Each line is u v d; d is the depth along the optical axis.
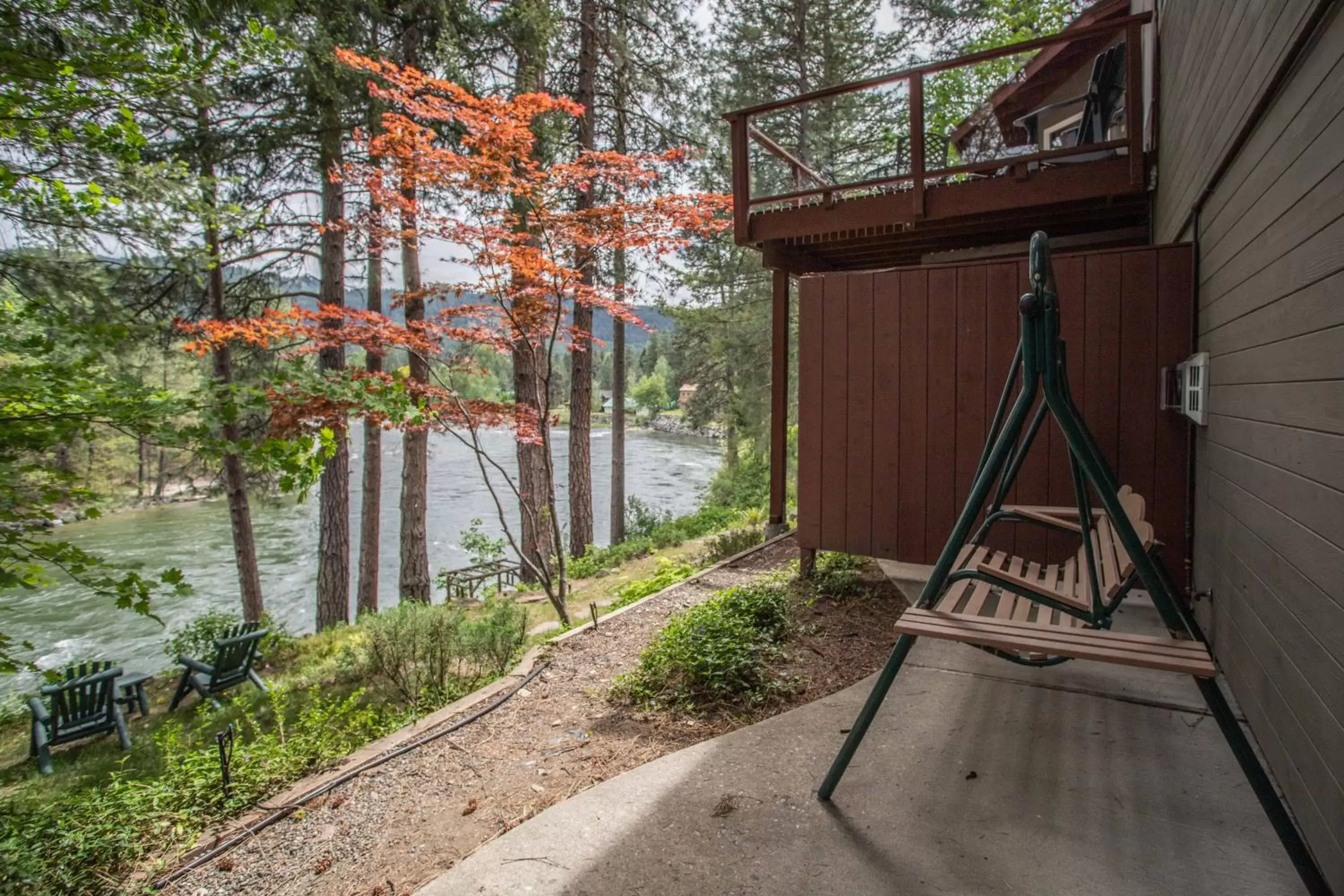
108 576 2.12
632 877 1.82
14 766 4.93
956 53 13.95
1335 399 1.53
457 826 2.19
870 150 9.06
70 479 2.13
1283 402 1.90
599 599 7.54
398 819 2.28
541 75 9.20
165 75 2.90
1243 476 2.33
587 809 2.16
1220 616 2.72
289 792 2.52
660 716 2.82
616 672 3.40
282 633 8.30
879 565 4.71
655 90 11.81
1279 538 1.94
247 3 3.63
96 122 3.00
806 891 1.70
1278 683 1.94
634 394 51.31
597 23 10.74
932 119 13.26
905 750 2.35
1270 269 2.02
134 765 4.16
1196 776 2.11
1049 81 5.98
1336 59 1.52
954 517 3.98
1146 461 3.47
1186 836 1.83
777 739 2.50
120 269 6.93
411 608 4.73
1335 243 1.53
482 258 5.44
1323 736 1.59
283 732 3.12
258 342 5.72
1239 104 2.31
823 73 14.32
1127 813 1.94
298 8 7.13
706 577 5.06
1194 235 3.27
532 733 2.81
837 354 4.27
